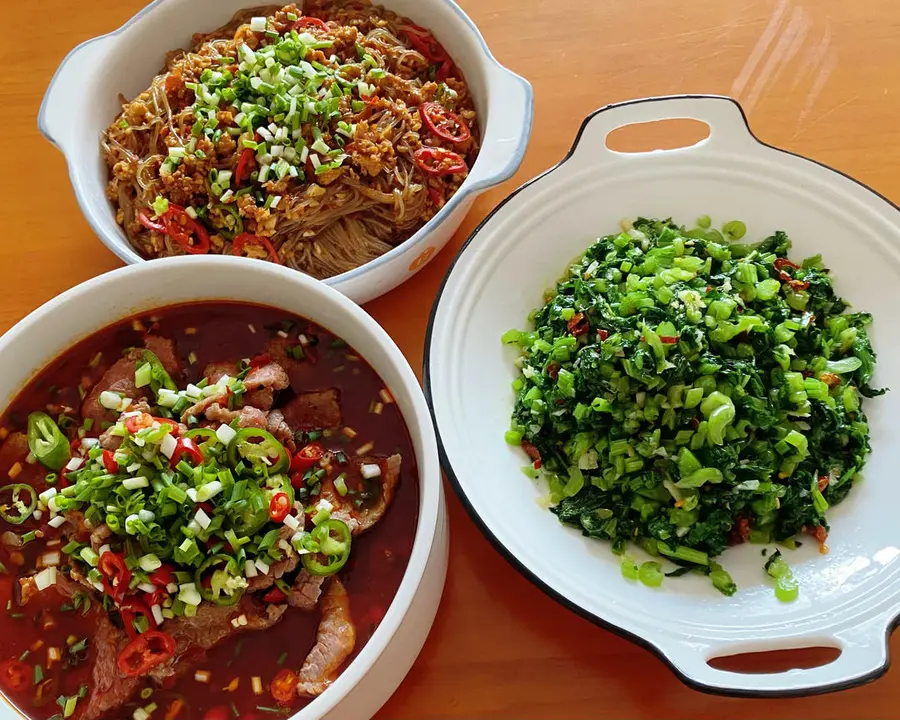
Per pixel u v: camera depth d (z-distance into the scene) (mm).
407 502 354
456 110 479
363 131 446
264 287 362
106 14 546
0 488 358
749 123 495
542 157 498
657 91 510
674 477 384
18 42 537
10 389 360
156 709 331
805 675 331
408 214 462
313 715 285
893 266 418
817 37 517
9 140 508
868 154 481
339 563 337
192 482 325
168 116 459
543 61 522
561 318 426
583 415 396
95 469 331
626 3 535
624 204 452
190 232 446
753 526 391
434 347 401
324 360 376
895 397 404
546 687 375
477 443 395
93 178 442
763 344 401
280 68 452
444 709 374
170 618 329
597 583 365
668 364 377
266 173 437
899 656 373
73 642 342
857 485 393
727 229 450
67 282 469
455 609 391
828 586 365
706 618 355
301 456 360
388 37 488
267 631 342
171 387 368
